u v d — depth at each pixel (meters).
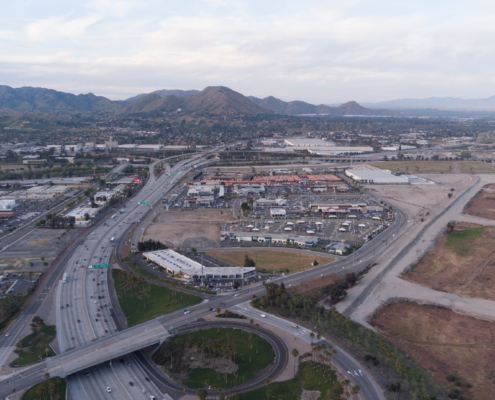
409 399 103.88
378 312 158.62
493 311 155.50
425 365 124.94
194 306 156.62
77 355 122.25
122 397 108.00
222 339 133.12
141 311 154.38
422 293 172.38
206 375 117.06
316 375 114.25
